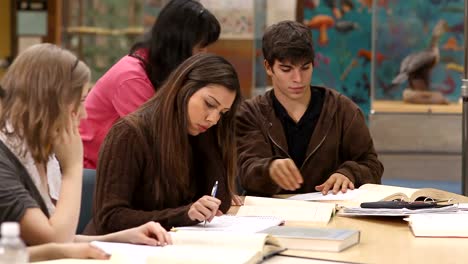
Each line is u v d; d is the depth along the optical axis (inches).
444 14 375.6
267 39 217.3
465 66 232.4
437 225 161.0
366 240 154.3
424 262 137.3
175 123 162.4
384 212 175.0
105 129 214.5
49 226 137.8
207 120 161.9
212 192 165.0
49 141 140.9
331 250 142.8
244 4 370.3
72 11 398.6
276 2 384.2
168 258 126.8
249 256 128.3
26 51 141.6
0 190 135.5
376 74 386.6
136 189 165.0
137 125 163.0
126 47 391.9
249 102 222.4
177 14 207.8
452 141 389.4
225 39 372.8
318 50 402.6
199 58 163.5
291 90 214.2
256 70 370.6
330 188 207.6
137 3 390.9
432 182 393.4
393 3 378.6
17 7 403.2
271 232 150.1
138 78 209.5
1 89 140.3
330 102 220.8
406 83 385.7
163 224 157.6
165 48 208.1
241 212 178.7
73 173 147.1
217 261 125.1
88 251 131.8
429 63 380.5
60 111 139.2
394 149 391.9
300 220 173.0
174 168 163.3
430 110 386.6
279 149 217.5
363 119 225.5
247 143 216.4
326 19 399.5
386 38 382.0
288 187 202.1
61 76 139.3
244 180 211.0
